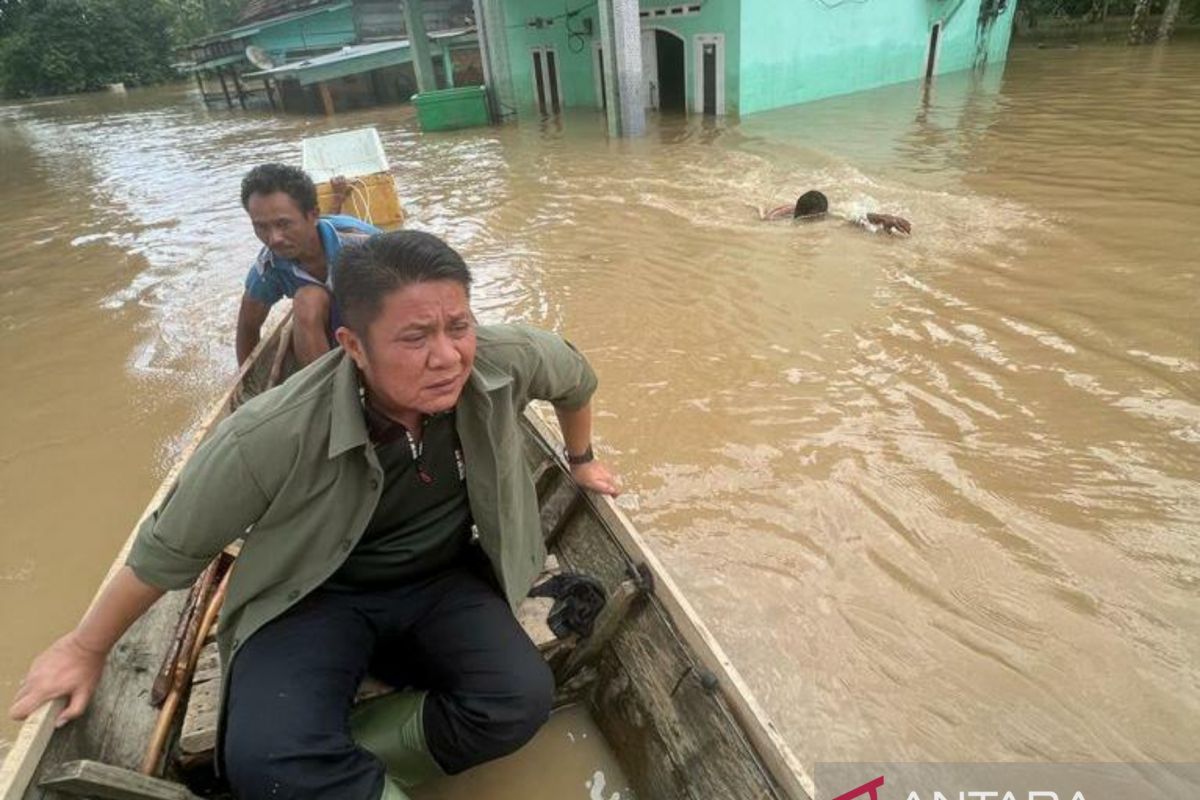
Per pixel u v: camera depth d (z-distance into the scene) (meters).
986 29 17.28
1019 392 4.48
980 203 7.75
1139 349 4.82
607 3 11.70
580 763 2.40
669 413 4.51
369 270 1.53
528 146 12.53
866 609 3.12
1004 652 2.90
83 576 3.66
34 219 10.71
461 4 22.89
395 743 2.07
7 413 5.14
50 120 25.56
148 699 2.19
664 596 2.31
